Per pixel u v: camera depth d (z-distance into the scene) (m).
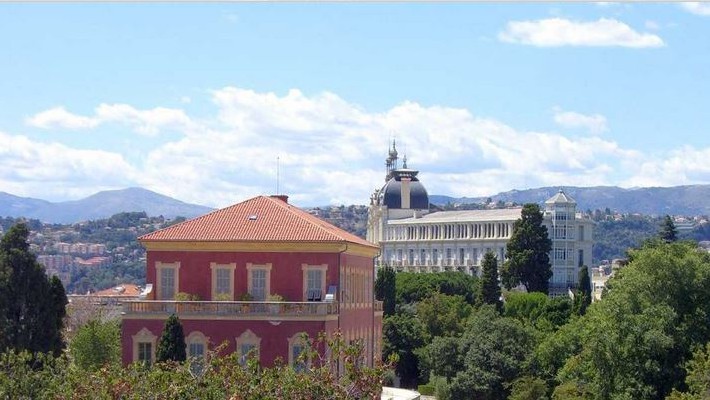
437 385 192.00
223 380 83.12
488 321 193.62
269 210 147.00
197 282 141.75
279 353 133.50
